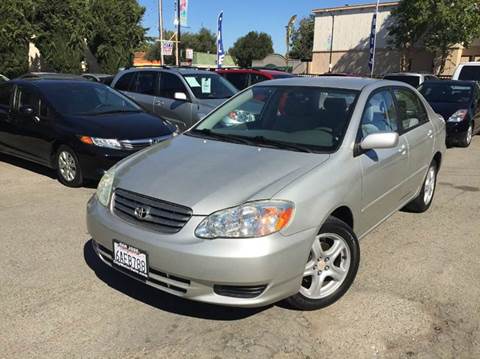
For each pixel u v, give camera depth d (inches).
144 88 386.6
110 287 143.4
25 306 132.3
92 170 243.0
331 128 147.1
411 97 198.7
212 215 113.3
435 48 1385.3
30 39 957.2
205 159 136.9
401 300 138.2
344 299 137.9
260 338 118.7
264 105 167.3
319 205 122.3
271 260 111.0
